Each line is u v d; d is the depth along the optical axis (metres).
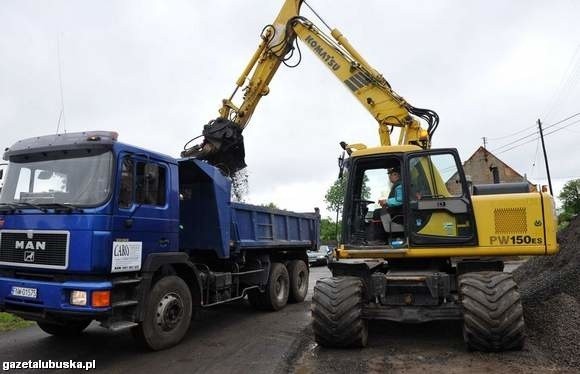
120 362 6.23
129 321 6.35
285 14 11.05
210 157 10.27
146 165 6.77
